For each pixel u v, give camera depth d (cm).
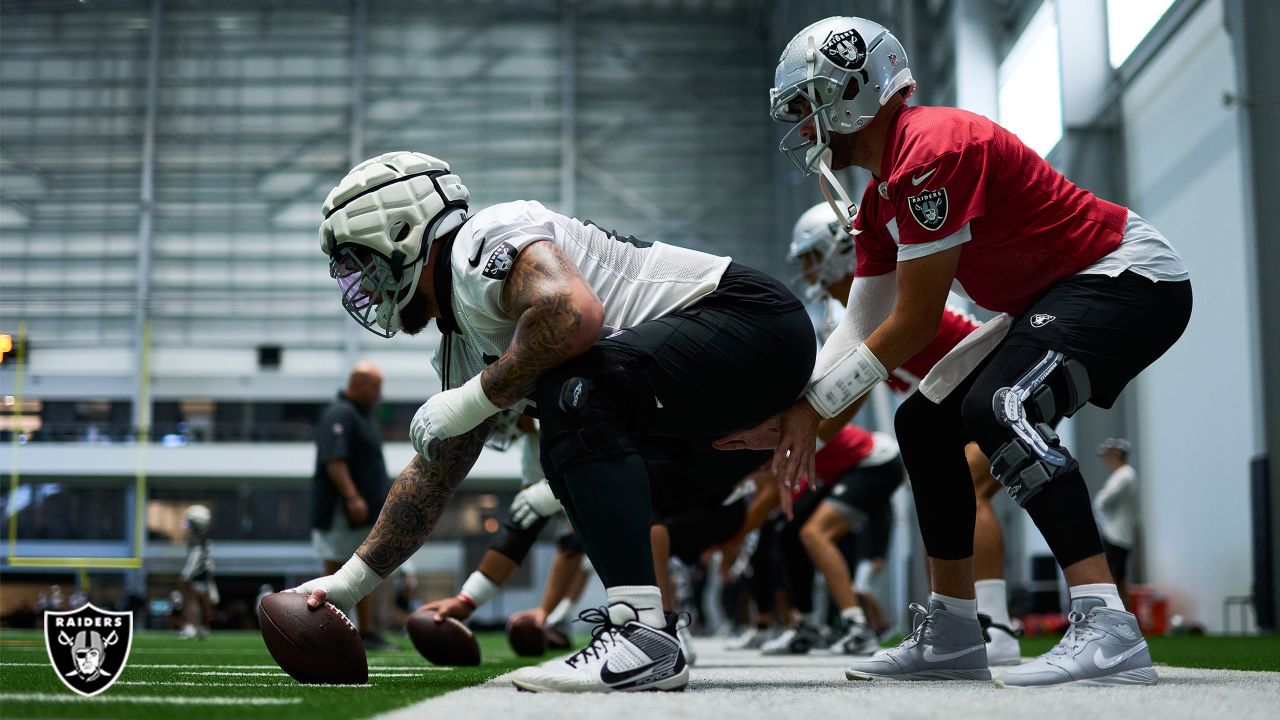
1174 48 898
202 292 2045
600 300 190
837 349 218
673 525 361
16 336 1992
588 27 2203
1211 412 853
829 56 198
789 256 364
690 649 351
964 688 179
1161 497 948
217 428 1980
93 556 1770
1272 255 758
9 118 2066
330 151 2119
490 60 2180
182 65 2116
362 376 540
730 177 2169
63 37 2100
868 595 786
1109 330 187
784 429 196
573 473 174
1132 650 182
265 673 243
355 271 197
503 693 166
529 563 1591
